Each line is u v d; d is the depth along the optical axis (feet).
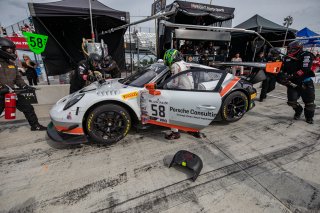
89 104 7.33
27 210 4.95
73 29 22.70
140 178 6.19
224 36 20.70
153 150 7.93
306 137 9.16
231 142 8.66
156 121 8.25
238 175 6.33
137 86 8.54
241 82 10.38
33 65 19.17
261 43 16.25
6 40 8.18
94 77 12.34
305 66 9.54
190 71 8.22
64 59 22.63
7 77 8.36
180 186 5.83
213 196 5.42
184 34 18.98
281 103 15.42
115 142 8.17
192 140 8.84
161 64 9.64
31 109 9.45
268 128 10.23
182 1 20.63
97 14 18.90
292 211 4.89
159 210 4.95
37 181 6.05
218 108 7.82
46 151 7.84
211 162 7.09
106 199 5.33
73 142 7.36
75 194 5.50
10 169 6.65
